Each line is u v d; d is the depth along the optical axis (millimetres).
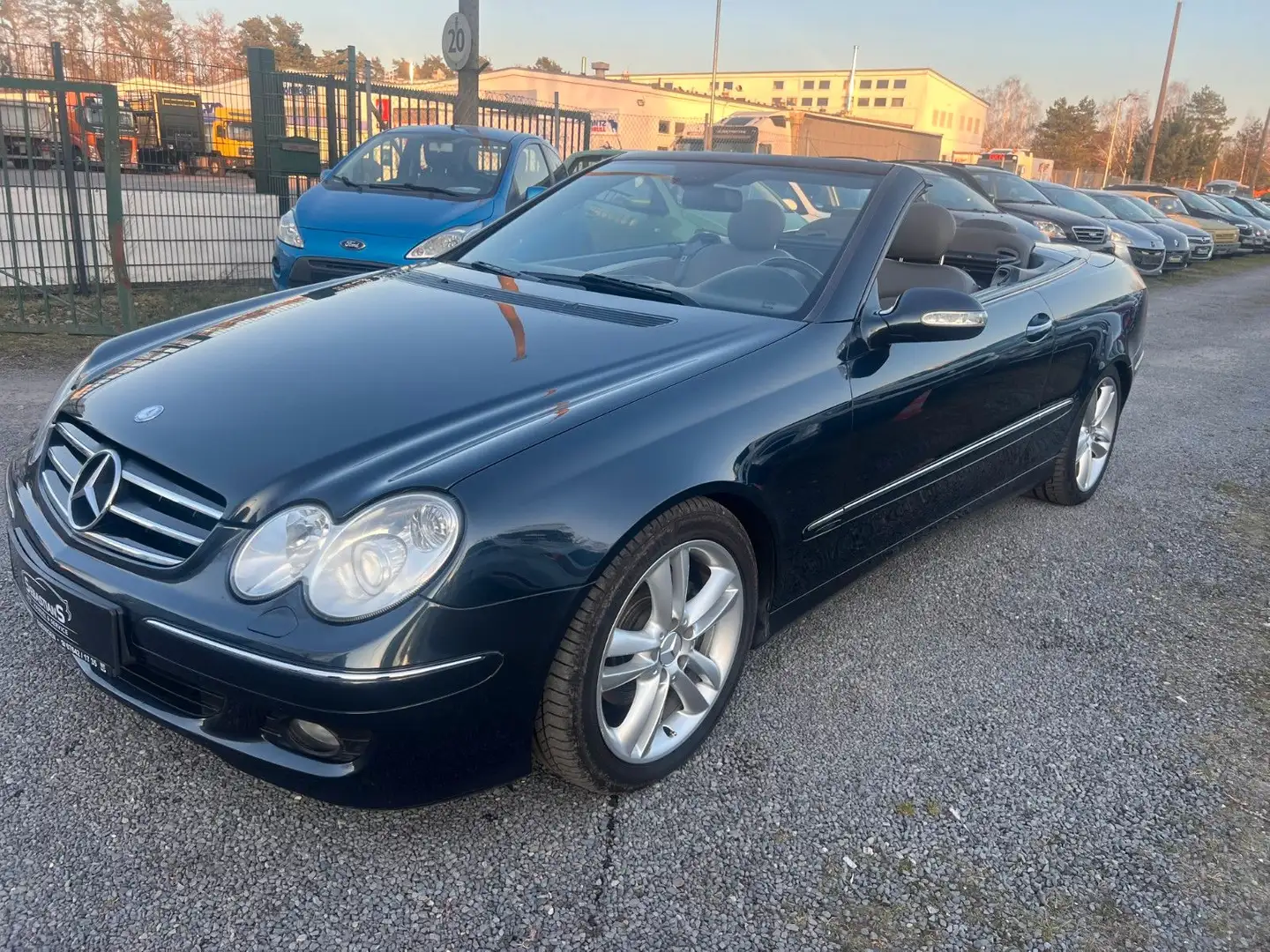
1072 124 81438
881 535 3035
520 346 2506
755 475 2377
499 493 1940
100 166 8086
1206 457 5727
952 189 9828
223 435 2094
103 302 7984
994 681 2986
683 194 3402
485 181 7566
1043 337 3691
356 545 1843
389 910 1950
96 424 2254
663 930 1945
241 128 9016
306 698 1815
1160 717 2842
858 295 2863
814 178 3297
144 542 2035
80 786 2240
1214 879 2186
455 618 1863
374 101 10195
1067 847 2258
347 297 3027
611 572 2078
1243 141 84375
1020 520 4426
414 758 1927
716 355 2500
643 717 2299
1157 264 16344
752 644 2656
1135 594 3695
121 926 1862
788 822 2277
